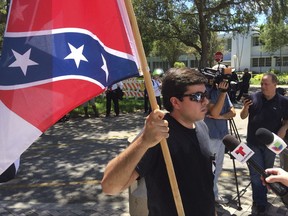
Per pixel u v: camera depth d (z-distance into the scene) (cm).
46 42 199
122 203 523
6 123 193
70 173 673
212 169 220
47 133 1076
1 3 1944
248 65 5653
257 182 462
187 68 220
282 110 455
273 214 471
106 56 208
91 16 206
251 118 464
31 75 196
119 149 859
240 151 218
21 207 513
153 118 172
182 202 201
